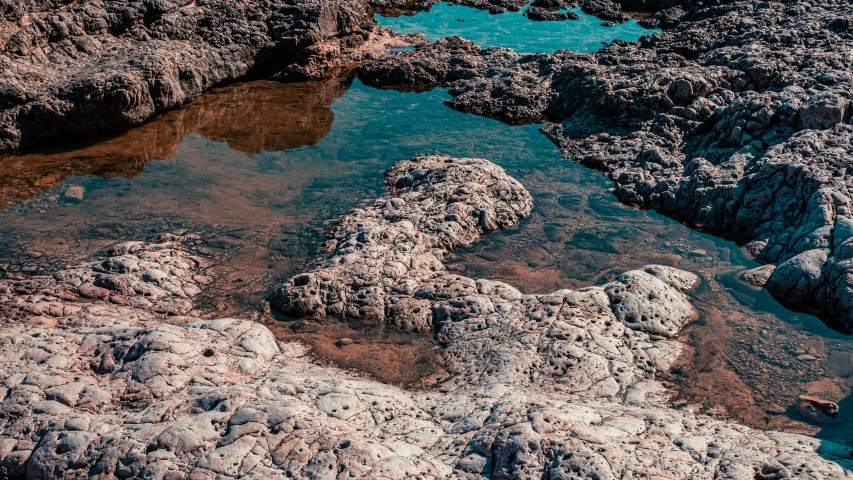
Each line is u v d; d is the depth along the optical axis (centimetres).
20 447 538
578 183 1128
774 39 1395
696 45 1527
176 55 1430
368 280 823
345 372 696
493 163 1151
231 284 849
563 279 867
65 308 768
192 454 514
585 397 633
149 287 818
